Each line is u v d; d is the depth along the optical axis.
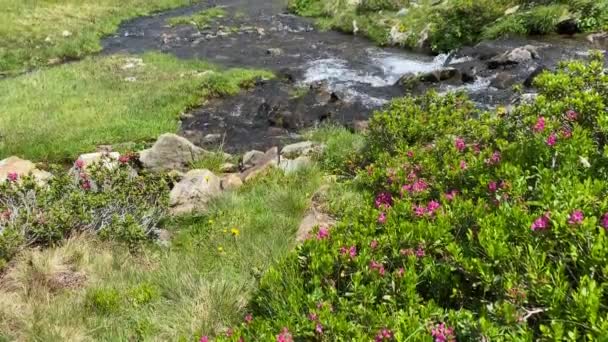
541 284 3.05
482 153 5.53
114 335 5.07
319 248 4.27
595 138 5.14
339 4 28.50
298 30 26.72
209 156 11.49
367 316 3.43
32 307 5.45
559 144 4.78
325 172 9.32
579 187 3.89
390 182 5.99
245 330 3.78
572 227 3.29
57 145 12.73
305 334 3.36
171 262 6.42
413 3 25.31
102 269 6.36
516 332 2.91
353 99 15.46
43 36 25.20
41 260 6.21
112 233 7.17
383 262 3.99
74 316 5.34
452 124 8.07
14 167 9.88
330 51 22.27
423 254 3.92
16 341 5.03
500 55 16.34
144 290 5.73
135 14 31.28
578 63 6.57
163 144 10.98
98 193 7.99
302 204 7.80
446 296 3.60
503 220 3.83
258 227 7.37
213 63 20.81
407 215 4.68
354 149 9.76
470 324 3.01
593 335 2.68
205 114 15.45
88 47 23.53
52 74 18.91
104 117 14.59
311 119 14.31
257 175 9.62
